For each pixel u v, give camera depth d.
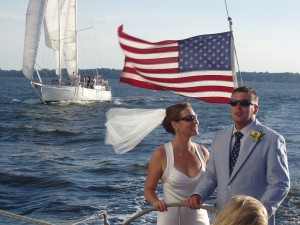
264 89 182.00
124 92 124.94
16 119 47.12
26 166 21.30
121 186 17.28
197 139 32.22
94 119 48.88
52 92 64.69
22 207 14.47
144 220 12.75
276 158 4.60
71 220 13.13
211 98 6.12
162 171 5.33
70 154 25.56
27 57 63.19
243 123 4.74
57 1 70.88
